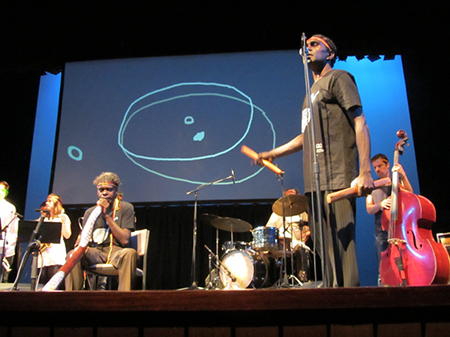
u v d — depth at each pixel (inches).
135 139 220.8
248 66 225.8
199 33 228.4
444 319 44.2
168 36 229.9
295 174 206.1
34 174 235.6
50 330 45.5
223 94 223.3
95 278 136.8
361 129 66.6
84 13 216.1
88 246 105.2
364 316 44.6
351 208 67.4
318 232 68.2
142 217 219.6
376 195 137.6
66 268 92.7
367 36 214.2
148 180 214.2
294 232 193.0
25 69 237.3
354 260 65.3
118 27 224.1
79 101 228.7
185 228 216.4
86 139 222.5
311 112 68.3
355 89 69.0
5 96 241.1
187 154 215.9
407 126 215.2
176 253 213.2
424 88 212.5
